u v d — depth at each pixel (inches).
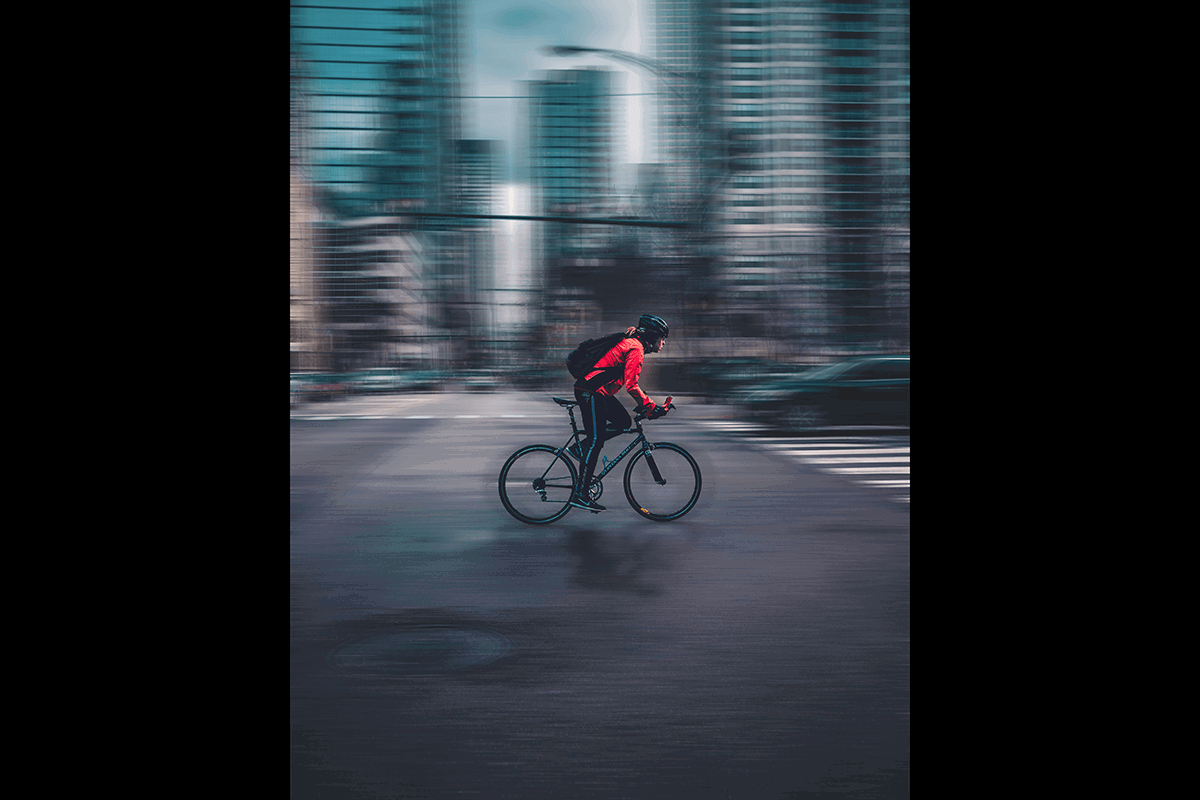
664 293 1595.7
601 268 1819.6
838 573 246.5
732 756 137.1
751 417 631.2
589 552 275.4
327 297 2888.8
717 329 1502.2
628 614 209.9
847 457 508.7
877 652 181.6
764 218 1621.6
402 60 3267.7
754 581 238.4
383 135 3265.3
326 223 2957.7
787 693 160.9
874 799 124.6
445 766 134.1
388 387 1806.1
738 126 1760.6
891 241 1612.9
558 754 137.9
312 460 533.3
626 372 308.8
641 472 323.6
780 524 318.0
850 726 147.2
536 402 1298.0
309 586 236.1
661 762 135.2
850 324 1544.0
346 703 156.8
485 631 197.5
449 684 166.1
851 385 610.5
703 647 186.1
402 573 250.4
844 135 1772.9
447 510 355.6
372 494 399.2
